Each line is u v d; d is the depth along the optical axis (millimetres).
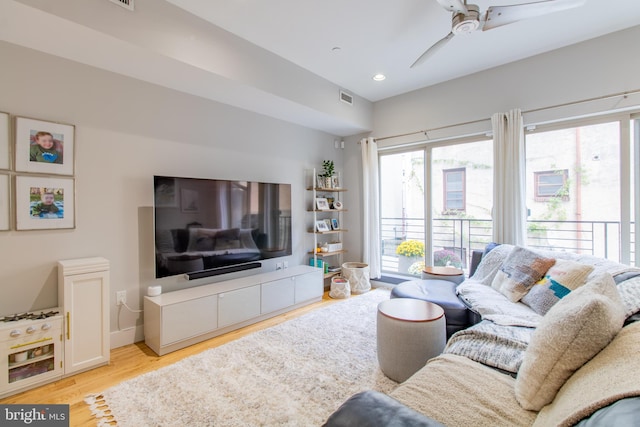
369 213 4422
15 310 2104
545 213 3213
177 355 2424
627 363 842
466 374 1276
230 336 2797
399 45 2914
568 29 2670
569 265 2105
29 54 2143
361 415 821
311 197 4355
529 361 1118
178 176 2873
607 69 2736
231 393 1885
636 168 2752
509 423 990
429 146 4066
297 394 1873
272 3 2285
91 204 2422
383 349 2061
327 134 4582
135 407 1755
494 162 3281
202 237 2977
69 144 2309
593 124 2914
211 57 2523
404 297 2559
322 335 2748
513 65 3248
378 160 4578
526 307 2195
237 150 3420
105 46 2119
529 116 3146
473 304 2314
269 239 3646
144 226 2709
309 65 3305
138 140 2666
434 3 2309
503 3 2344
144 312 2639
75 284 2123
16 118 2092
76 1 1858
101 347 2230
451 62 3270
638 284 1454
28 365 1953
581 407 781
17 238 2111
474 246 3799
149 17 2166
